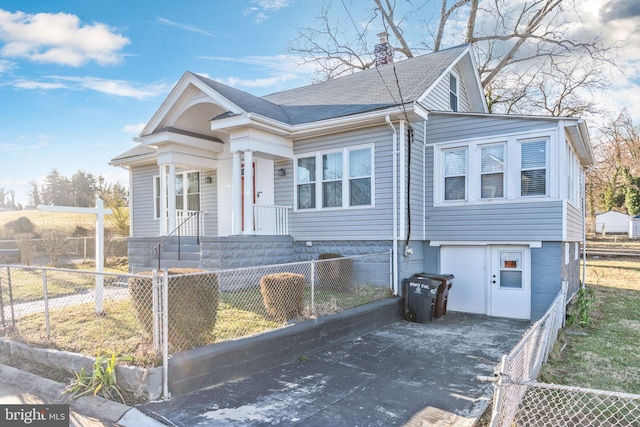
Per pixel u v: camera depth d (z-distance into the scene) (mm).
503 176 9148
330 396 4457
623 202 40469
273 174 11039
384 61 13719
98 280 6504
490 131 9281
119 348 4781
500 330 7941
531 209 8766
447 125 9875
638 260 22484
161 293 4445
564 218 8406
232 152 9680
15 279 11203
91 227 22984
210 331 5027
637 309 10742
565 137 8719
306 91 13273
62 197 47375
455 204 9734
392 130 9172
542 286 8742
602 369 5836
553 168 8523
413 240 9680
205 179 12695
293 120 10398
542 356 5461
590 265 20484
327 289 9219
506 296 9227
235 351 4891
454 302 9898
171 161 10789
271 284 6250
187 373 4375
